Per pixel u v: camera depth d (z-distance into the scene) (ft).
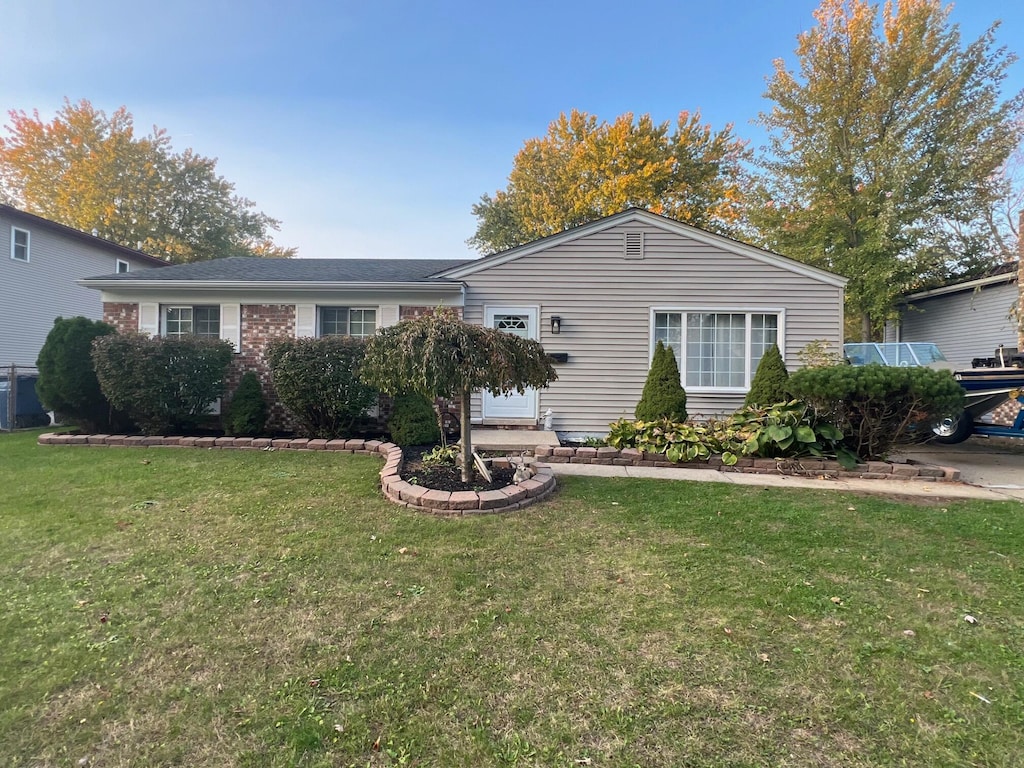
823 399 20.49
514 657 7.58
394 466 18.58
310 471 19.62
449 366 15.71
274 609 8.93
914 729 6.16
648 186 70.74
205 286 29.81
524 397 30.81
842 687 6.95
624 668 7.34
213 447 25.03
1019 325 34.91
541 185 80.12
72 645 7.72
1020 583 10.29
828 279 29.99
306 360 25.43
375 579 10.19
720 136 74.13
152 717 6.23
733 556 11.59
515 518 14.23
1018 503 16.42
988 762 5.66
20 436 29.66
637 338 30.60
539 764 5.61
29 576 10.14
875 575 10.63
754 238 65.57
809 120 56.95
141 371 25.93
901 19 52.37
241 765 5.52
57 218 79.25
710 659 7.57
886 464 20.42
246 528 13.09
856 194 54.08
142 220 84.12
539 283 30.73
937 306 53.57
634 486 17.81
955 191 52.26
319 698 6.63
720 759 5.69
